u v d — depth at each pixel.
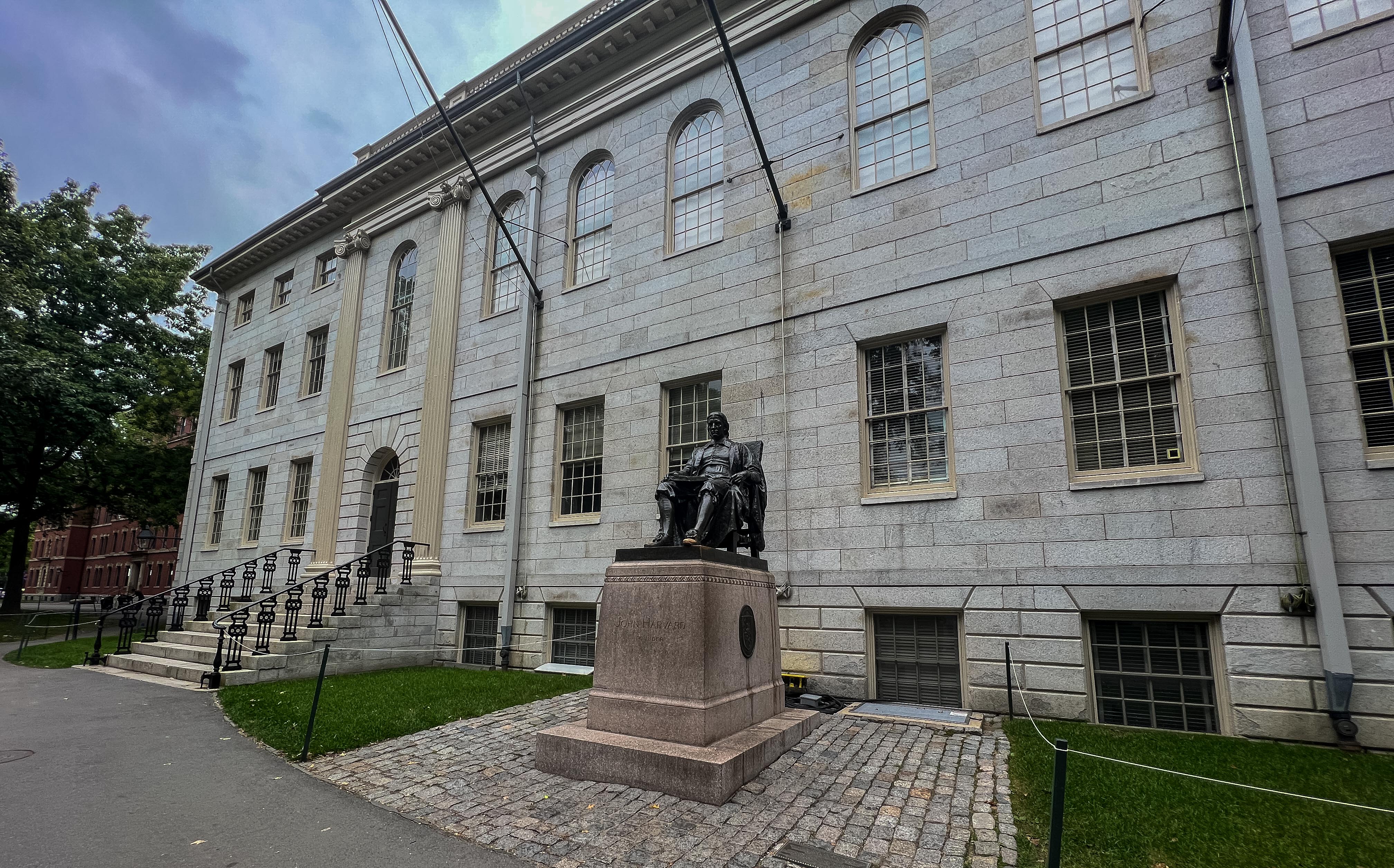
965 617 8.82
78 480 30.09
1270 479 7.35
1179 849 4.44
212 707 9.04
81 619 27.78
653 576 6.38
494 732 7.55
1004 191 9.50
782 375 10.95
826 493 10.13
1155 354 8.31
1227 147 8.11
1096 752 6.47
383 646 13.32
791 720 6.97
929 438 9.66
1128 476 8.20
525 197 15.82
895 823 4.92
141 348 29.88
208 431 23.72
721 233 12.48
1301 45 7.80
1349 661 6.67
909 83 10.80
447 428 15.68
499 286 16.08
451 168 17.42
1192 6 8.56
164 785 5.91
